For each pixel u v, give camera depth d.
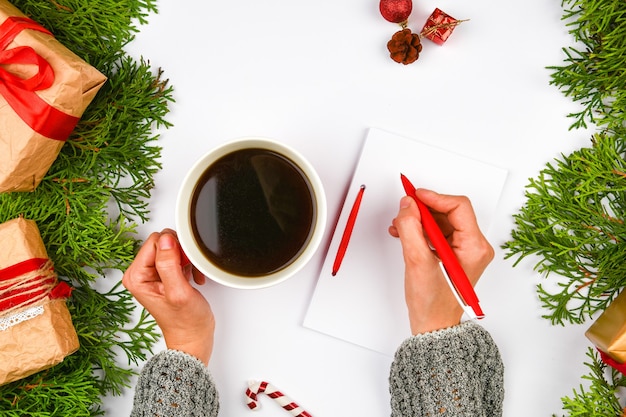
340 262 0.81
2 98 0.72
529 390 0.88
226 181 0.72
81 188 0.85
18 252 0.77
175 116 0.86
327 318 0.86
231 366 0.87
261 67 0.85
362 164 0.84
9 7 0.74
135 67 0.84
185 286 0.72
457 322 0.76
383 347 0.86
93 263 0.86
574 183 0.85
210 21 0.85
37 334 0.77
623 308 0.75
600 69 0.83
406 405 0.74
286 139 0.85
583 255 0.85
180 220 0.69
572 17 0.84
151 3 0.84
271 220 0.73
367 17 0.85
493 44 0.85
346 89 0.85
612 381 0.86
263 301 0.87
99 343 0.86
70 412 0.84
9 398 0.84
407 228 0.71
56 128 0.74
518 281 0.87
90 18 0.84
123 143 0.85
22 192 0.83
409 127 0.85
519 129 0.85
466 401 0.72
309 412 0.88
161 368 0.75
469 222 0.74
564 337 0.88
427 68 0.85
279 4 0.85
